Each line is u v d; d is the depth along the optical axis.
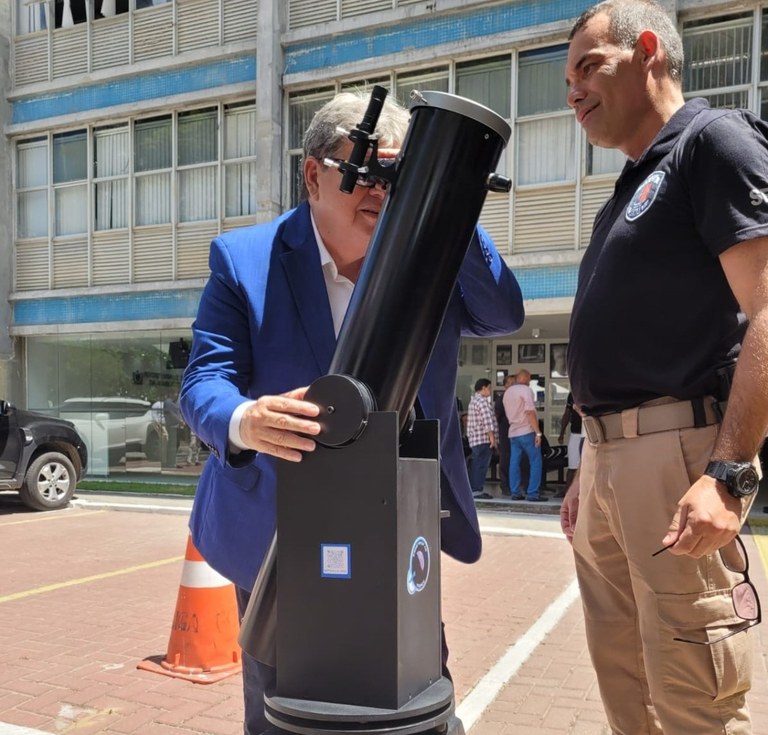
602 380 1.96
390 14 10.78
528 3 10.04
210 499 1.85
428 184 1.25
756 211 1.61
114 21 12.99
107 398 13.36
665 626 1.87
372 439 1.18
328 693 1.22
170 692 3.73
